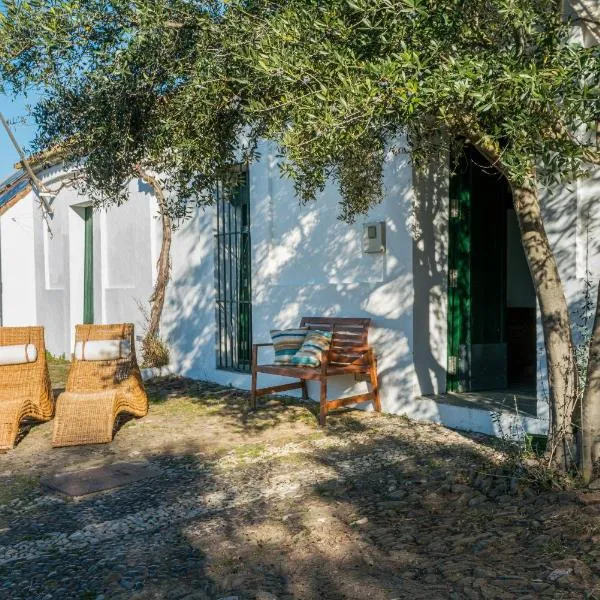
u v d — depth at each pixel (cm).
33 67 458
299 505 460
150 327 1089
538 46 346
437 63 343
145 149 503
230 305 996
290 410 778
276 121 419
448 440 604
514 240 870
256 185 903
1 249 1570
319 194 814
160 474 565
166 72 456
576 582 306
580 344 510
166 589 348
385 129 468
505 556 344
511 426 545
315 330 771
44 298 1491
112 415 701
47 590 356
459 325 730
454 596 309
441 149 549
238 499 488
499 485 441
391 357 720
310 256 832
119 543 418
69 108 498
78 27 438
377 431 654
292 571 358
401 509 432
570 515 372
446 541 372
